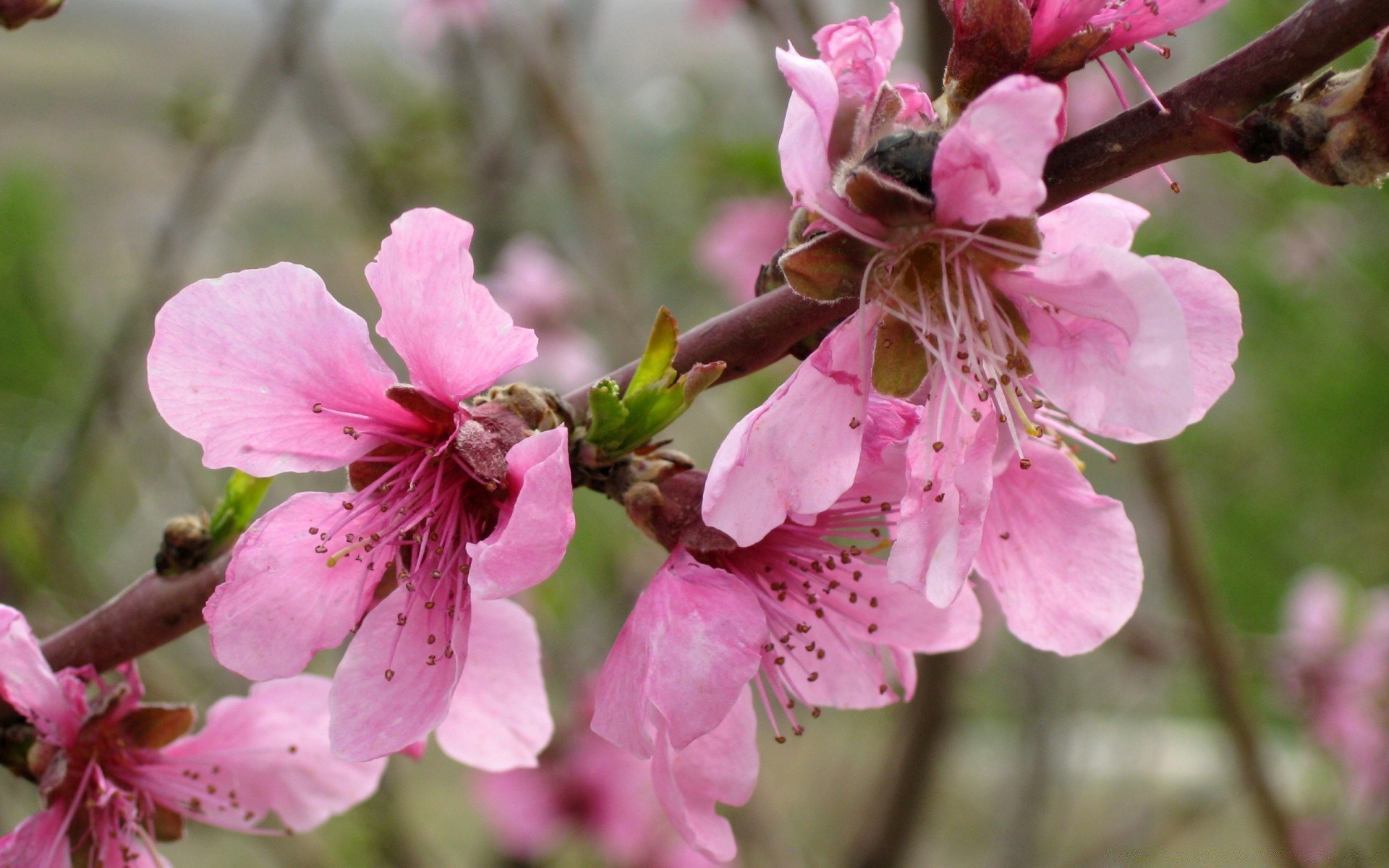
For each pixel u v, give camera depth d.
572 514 0.19
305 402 0.20
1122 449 0.40
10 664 0.21
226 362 0.20
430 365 0.20
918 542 0.19
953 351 0.19
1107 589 0.21
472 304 0.20
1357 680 0.49
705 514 0.19
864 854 0.42
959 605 0.21
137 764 0.22
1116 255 0.19
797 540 0.21
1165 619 0.42
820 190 0.19
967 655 0.41
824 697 0.21
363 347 0.20
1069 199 0.20
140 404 0.43
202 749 0.22
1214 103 0.19
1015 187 0.19
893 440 0.20
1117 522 0.21
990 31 0.19
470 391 0.20
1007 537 0.21
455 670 0.20
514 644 0.22
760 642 0.19
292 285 0.20
